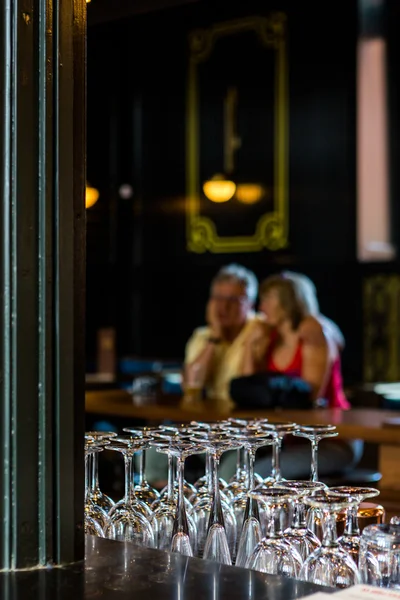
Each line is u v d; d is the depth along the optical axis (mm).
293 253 9617
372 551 1403
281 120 9656
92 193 10328
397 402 4984
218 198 8797
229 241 10117
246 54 9883
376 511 1809
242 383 4484
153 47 10508
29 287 1435
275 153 9703
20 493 1407
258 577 1359
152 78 10570
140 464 2008
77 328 1479
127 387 6379
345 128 9211
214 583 1327
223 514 1868
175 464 2039
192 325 10555
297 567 1563
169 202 10578
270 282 4859
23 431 1414
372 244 9203
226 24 9977
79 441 1472
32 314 1437
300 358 4750
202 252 10336
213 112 10141
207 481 1940
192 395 5176
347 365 9266
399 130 9141
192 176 10352
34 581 1341
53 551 1431
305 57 9469
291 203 9617
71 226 1479
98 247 11078
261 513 1857
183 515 1761
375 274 9125
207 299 10438
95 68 10703
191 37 10266
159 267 10773
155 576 1365
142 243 10875
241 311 5547
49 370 1441
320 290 9477
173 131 10453
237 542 1881
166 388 7297
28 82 1446
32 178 1446
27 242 1434
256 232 9883
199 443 1794
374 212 9234
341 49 9227
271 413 4285
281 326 4820
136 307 10969
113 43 10555
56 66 1471
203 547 1844
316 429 2012
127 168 10812
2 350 1417
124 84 10703
